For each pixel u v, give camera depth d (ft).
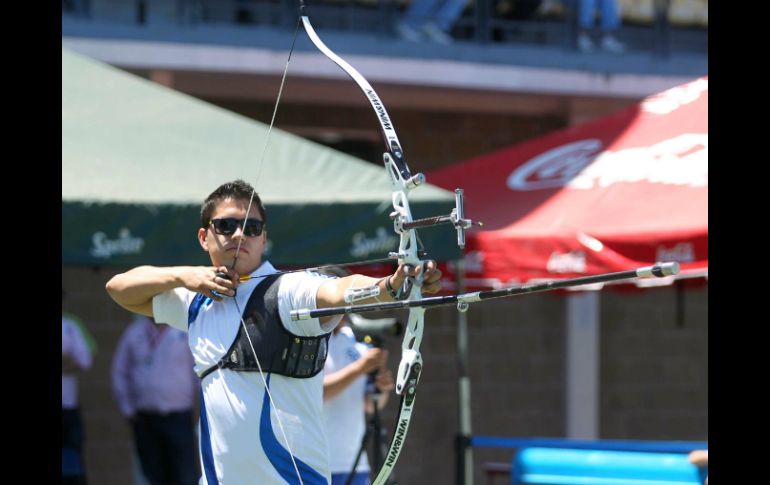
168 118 72.13
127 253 63.00
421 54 119.65
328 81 116.16
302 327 37.78
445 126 126.41
